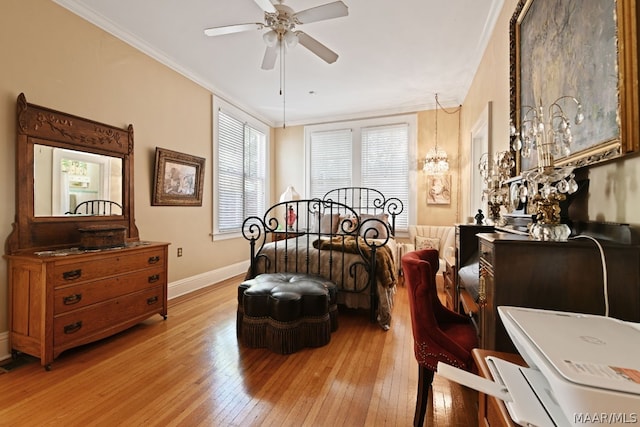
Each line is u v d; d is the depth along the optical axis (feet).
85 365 6.43
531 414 1.78
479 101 10.34
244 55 10.61
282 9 6.41
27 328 6.40
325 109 16.40
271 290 7.39
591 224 3.67
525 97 5.80
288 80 12.64
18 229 6.77
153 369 6.30
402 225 16.11
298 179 18.43
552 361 1.64
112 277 7.52
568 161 4.17
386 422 4.81
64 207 7.68
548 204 3.68
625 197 3.22
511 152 6.40
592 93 3.59
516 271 3.28
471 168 11.73
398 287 12.92
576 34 3.94
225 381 5.88
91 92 8.39
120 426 4.65
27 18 7.00
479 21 8.50
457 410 5.15
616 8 3.10
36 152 7.11
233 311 9.84
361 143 16.94
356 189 16.98
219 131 13.82
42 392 5.49
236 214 15.17
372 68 11.45
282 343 6.93
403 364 6.55
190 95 12.06
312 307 7.34
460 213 14.73
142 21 8.64
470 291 4.97
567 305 3.14
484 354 2.72
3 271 6.63
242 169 15.66
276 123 18.74
